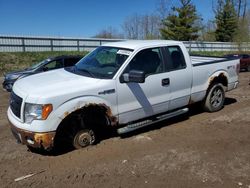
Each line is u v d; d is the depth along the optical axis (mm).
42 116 4289
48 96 4320
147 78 5359
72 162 4523
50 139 4387
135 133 5746
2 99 9641
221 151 4883
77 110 4605
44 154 4812
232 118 6680
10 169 4336
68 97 4484
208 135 5633
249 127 6062
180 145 5141
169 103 5824
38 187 3844
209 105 6988
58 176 4109
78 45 24984
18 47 22094
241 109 7473
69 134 4867
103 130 5688
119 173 4160
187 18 44656
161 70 5629
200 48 34219
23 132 4410
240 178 3994
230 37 49906
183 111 6137
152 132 5805
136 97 5254
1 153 4875
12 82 10547
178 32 44500
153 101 5520
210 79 6707
